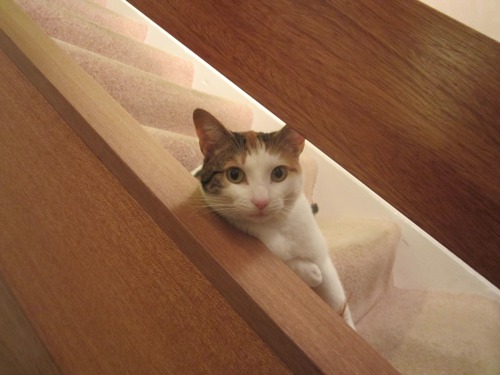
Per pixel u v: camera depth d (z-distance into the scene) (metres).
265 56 0.48
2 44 0.96
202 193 0.79
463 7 1.41
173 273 0.67
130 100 1.42
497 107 0.37
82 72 0.92
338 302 0.94
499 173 0.38
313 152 1.83
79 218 0.79
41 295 0.80
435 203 0.41
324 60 0.44
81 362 0.71
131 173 0.72
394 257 1.55
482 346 1.19
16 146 0.92
